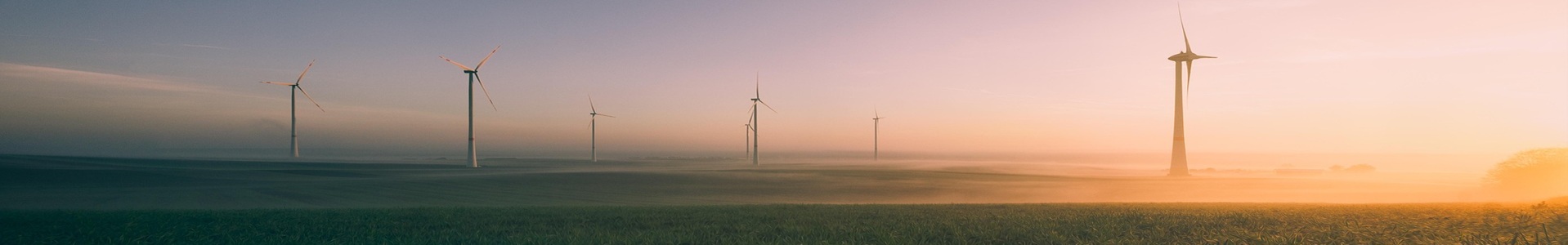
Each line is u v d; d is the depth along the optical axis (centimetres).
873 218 1684
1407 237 1147
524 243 1227
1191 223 1420
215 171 9425
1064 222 1490
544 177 8581
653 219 1719
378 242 1255
